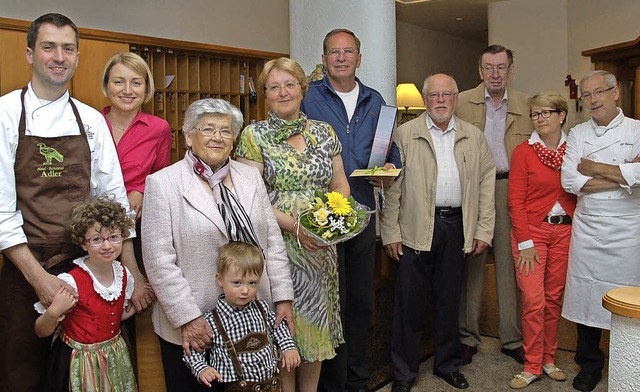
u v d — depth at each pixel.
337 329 2.71
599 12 6.85
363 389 3.12
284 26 7.02
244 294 2.13
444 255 3.30
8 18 4.59
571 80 7.26
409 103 8.09
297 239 2.53
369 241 3.00
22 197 2.12
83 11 5.09
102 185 2.31
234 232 2.19
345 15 3.72
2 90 4.62
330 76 3.02
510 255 3.75
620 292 1.94
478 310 3.75
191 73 6.34
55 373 2.11
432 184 3.21
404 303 3.29
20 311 2.15
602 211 3.12
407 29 9.15
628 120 3.12
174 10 5.82
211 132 2.17
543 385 3.39
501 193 3.71
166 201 2.15
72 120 2.21
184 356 2.14
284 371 2.56
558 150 3.32
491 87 3.62
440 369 3.45
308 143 2.60
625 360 1.82
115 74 2.58
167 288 2.11
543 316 3.41
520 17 7.79
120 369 2.18
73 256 2.20
